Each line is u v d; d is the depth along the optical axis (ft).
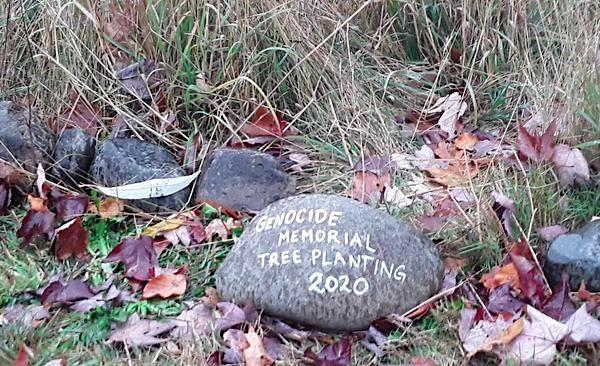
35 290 4.74
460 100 6.44
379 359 4.31
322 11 6.62
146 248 4.99
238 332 4.39
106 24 6.15
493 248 4.92
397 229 4.67
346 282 4.44
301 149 5.99
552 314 4.45
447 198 5.46
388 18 7.02
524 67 6.48
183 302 4.71
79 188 5.62
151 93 6.09
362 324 4.47
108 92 6.07
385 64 6.87
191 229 5.20
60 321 4.55
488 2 6.70
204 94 6.00
